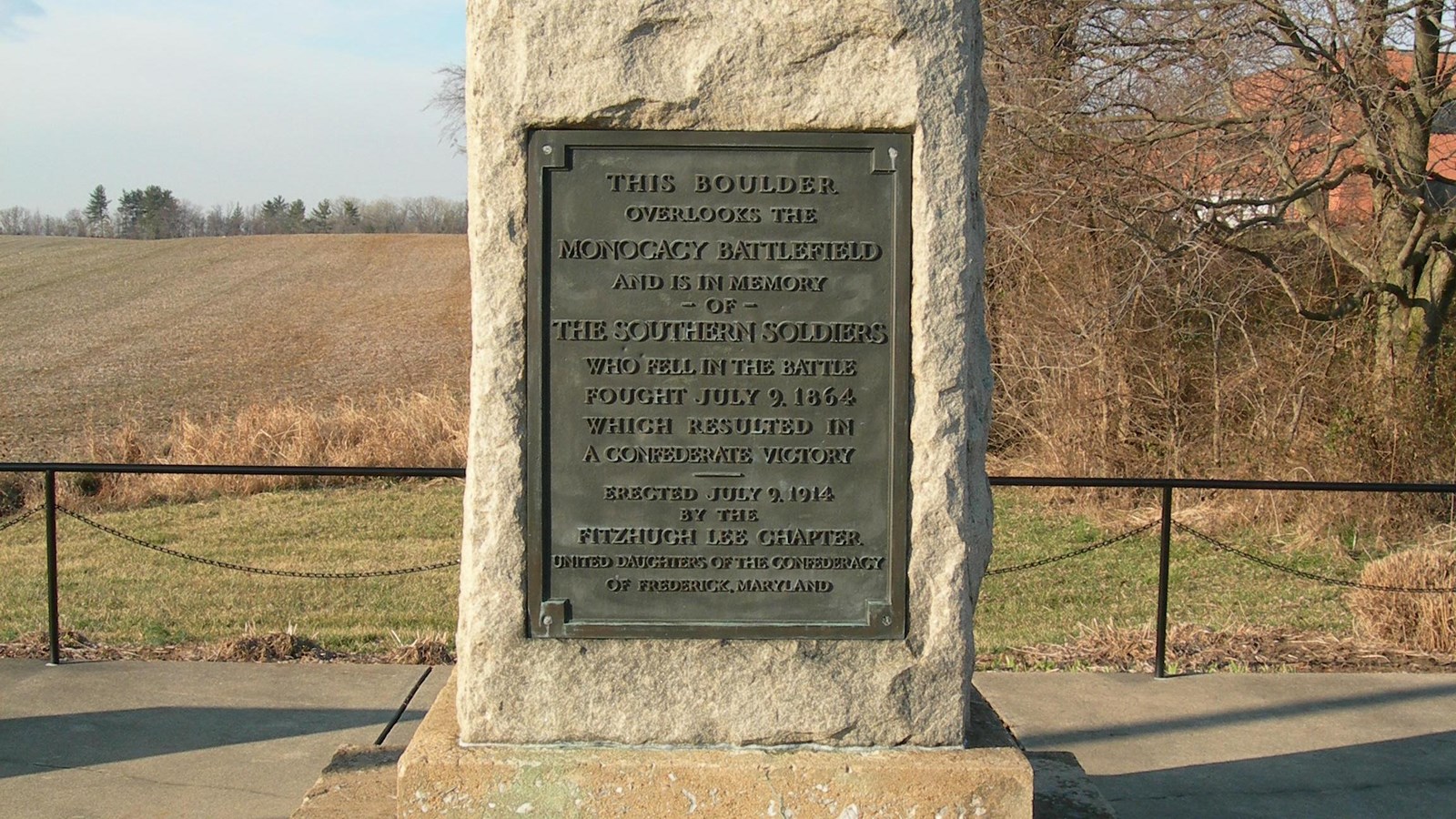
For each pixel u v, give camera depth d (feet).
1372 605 24.62
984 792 11.55
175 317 114.01
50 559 20.57
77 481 44.06
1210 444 43.57
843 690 11.97
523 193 11.78
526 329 11.84
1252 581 32.58
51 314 116.78
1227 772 16.44
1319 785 15.99
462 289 130.21
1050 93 42.24
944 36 11.73
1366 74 37.19
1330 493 37.09
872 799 11.58
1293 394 40.52
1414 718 18.51
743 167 11.80
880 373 11.91
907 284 11.85
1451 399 38.81
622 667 11.93
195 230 272.72
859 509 11.96
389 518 42.14
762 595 11.99
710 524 11.96
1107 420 44.60
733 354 11.88
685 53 11.74
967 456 12.17
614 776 11.61
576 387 11.89
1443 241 39.14
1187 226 38.91
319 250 166.30
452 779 11.69
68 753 16.72
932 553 11.98
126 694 19.22
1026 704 19.21
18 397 73.26
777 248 11.82
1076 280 45.57
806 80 11.75
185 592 30.76
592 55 11.68
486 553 11.93
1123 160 41.24
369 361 87.97
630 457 11.92
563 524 11.94
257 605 29.01
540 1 11.67
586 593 11.98
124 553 36.24
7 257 168.55
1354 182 43.47
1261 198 37.32
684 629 11.92
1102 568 34.68
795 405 11.91
